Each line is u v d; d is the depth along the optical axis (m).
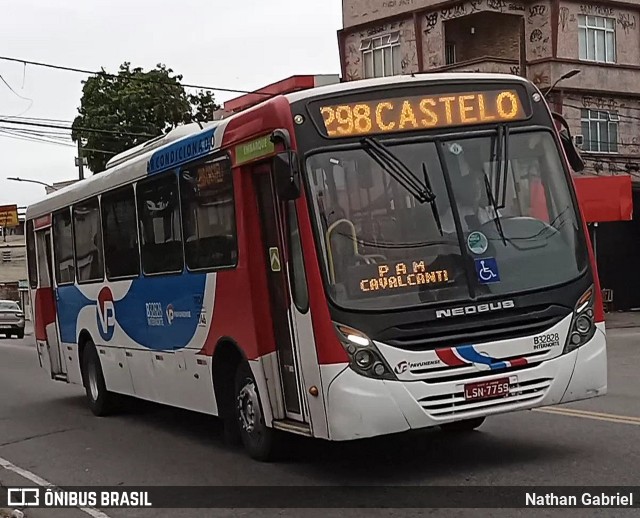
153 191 10.56
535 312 7.32
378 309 7.05
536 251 7.49
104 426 12.27
